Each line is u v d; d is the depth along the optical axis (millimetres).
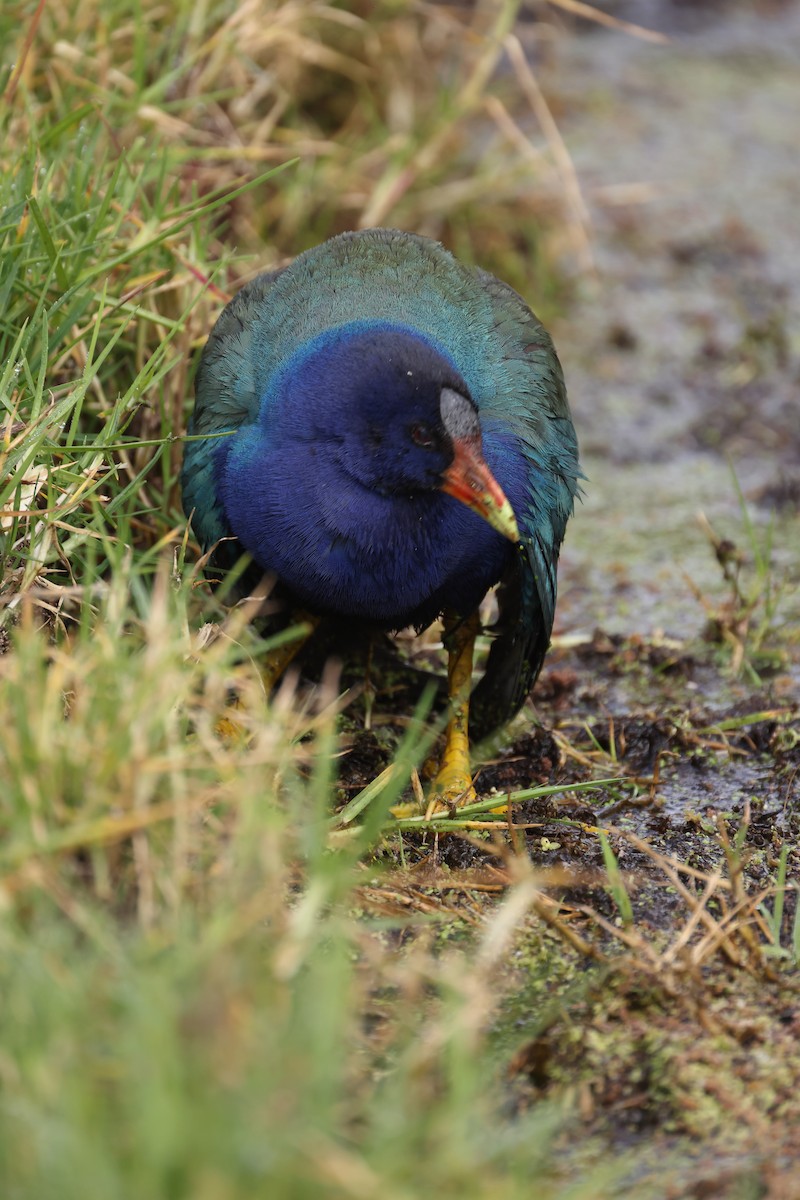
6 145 10312
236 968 5301
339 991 5387
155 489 9797
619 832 7918
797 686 10273
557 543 9070
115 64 12023
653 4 21234
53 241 9203
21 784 5992
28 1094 5043
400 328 8453
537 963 7160
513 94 17266
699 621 11148
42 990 5258
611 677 10406
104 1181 4613
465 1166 5109
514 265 15047
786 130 18516
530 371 9070
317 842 6352
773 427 13656
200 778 6434
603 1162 6121
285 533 8375
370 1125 5520
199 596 8328
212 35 12508
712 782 9055
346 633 9391
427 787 9008
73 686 7270
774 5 21594
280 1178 4688
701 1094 6422
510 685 9094
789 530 12266
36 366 9039
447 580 8750
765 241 16453
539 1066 6555
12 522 7867
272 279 9203
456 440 8242
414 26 15484
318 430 8258
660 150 17766
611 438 13516
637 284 15656
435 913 7254
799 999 6934
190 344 9883
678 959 7141
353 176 14047
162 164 10453
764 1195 5926
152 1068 4785
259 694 7031
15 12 11203
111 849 6227
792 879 7941
